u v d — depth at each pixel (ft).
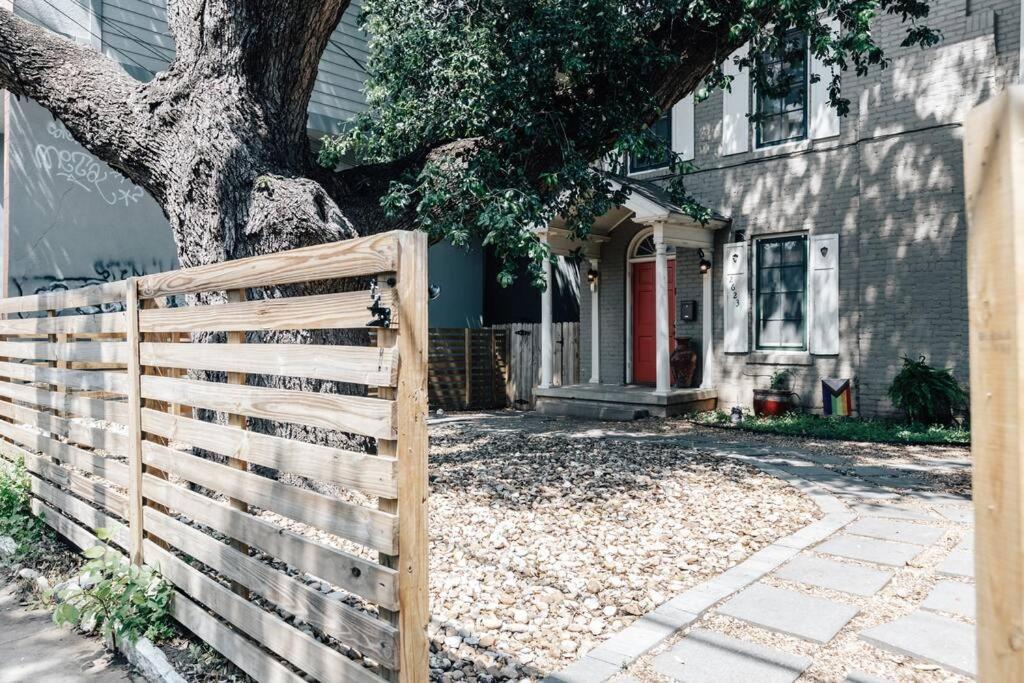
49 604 11.58
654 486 17.87
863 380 31.32
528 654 9.01
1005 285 2.69
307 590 7.22
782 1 18.38
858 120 31.48
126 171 16.39
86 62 16.48
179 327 9.49
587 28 17.89
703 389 35.99
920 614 10.16
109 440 11.73
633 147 18.31
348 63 38.09
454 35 22.08
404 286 6.04
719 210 36.24
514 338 43.29
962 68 28.53
